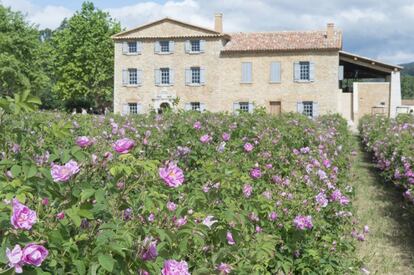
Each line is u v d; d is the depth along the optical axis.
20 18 52.75
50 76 62.56
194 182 5.01
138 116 14.80
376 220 10.12
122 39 43.50
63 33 58.28
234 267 3.52
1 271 2.04
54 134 3.62
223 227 3.44
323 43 40.69
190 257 3.31
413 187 10.01
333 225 6.42
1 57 47.16
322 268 5.48
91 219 2.65
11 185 2.62
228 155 7.08
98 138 7.09
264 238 4.06
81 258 2.46
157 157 6.86
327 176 7.51
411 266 7.49
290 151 8.54
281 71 41.09
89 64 55.84
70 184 2.73
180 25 42.38
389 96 40.66
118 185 3.04
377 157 15.64
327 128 16.64
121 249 2.43
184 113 12.95
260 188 5.96
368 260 6.96
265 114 14.04
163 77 43.00
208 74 42.06
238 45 42.03
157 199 3.18
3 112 3.73
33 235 2.34
